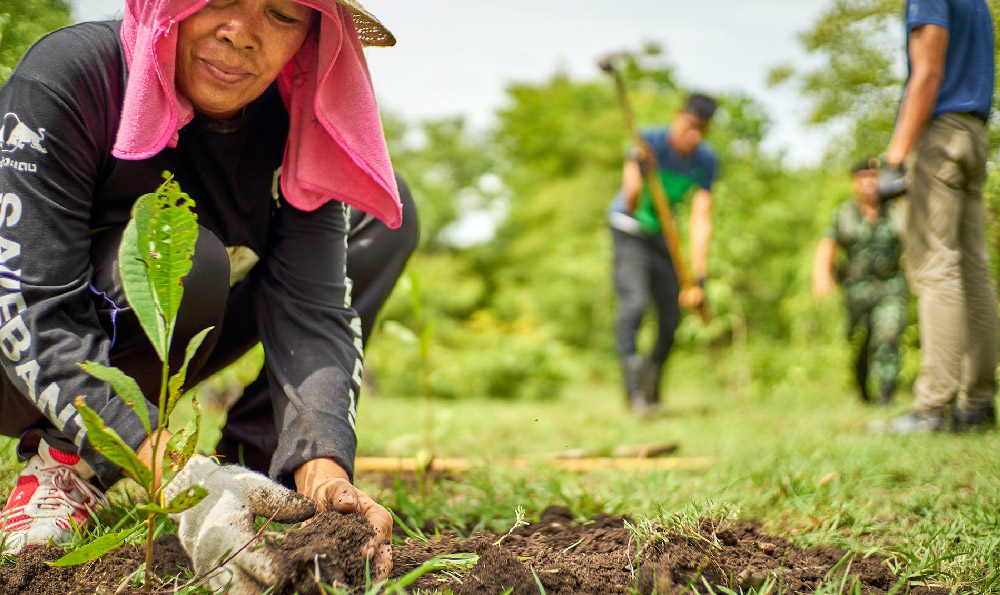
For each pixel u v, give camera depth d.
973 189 3.82
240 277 2.06
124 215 1.83
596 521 2.15
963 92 3.72
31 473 1.83
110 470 1.50
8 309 1.56
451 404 8.60
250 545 1.38
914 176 3.85
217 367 2.23
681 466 3.29
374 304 2.40
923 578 1.80
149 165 1.81
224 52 1.66
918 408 4.03
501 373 13.08
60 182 1.66
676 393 11.82
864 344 6.97
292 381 1.80
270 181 1.98
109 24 1.80
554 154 25.17
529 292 23.09
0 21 2.58
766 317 13.84
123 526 1.85
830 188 10.62
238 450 2.24
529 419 5.84
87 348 1.58
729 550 1.77
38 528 1.73
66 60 1.69
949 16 3.67
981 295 3.87
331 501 1.53
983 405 3.96
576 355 19.98
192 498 1.30
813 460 3.08
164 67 1.65
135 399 1.34
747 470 2.95
